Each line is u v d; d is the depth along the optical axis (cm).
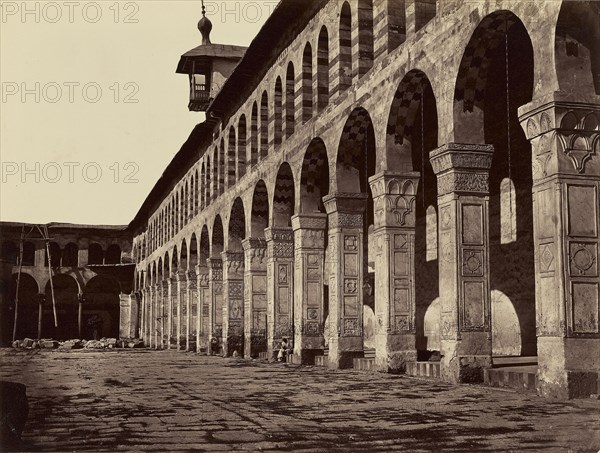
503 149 1773
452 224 1245
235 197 2753
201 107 3728
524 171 1684
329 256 1789
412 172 1527
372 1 1680
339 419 818
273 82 2311
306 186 2022
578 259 966
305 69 2036
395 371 1507
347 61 1769
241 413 888
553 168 979
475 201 1252
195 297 3622
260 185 2491
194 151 3566
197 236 3425
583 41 997
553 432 709
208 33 3741
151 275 4944
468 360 1227
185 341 3897
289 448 639
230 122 2858
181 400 1055
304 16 2025
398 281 1523
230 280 2809
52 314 5562
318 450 629
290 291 2272
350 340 1750
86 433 736
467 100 1257
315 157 1989
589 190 980
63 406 990
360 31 1683
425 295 2114
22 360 2634
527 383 1095
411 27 1423
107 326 5716
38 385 1377
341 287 1750
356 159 1766
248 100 2612
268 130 2389
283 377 1506
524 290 1669
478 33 1190
